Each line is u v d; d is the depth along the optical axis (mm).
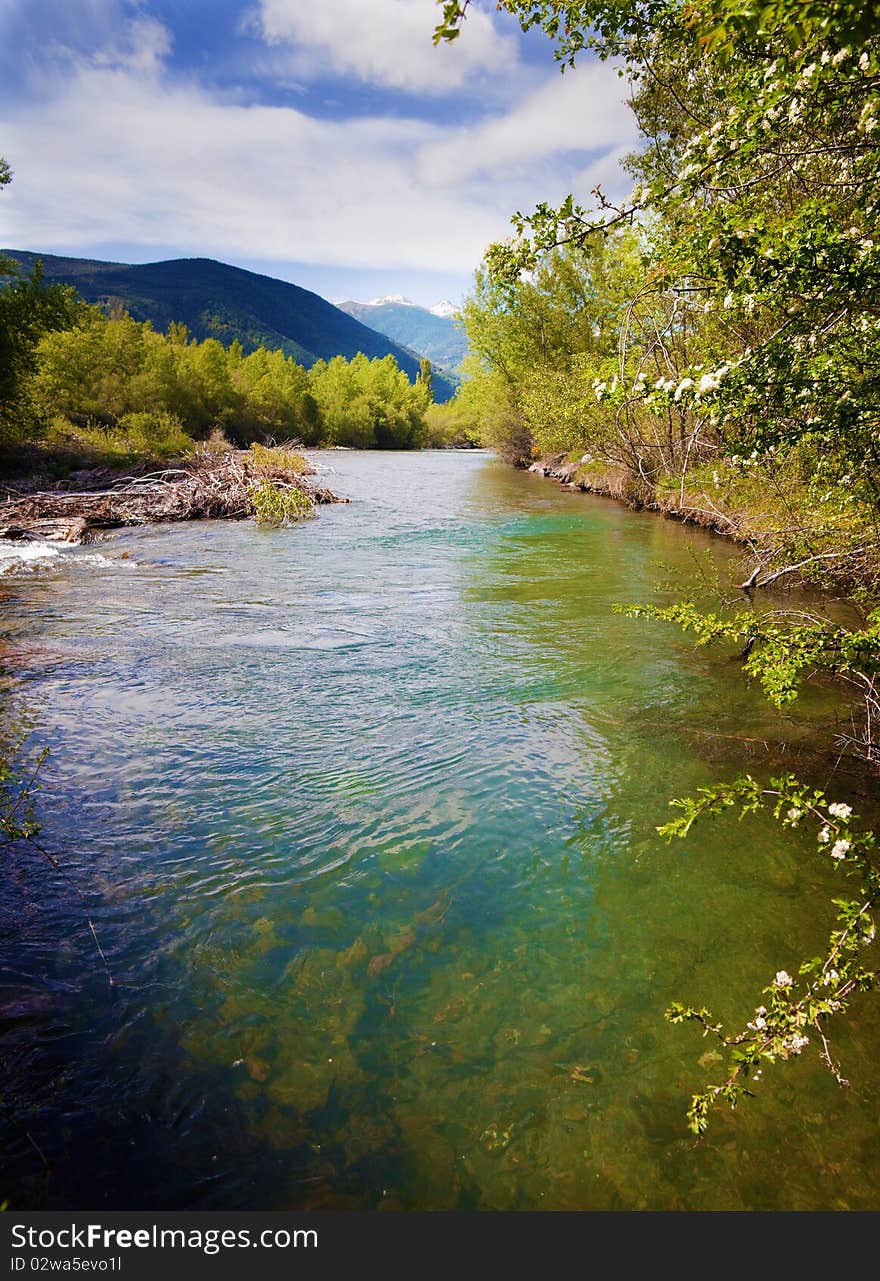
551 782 5207
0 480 20828
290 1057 2955
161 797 4938
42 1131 2576
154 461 24516
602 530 16609
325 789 5086
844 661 3609
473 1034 3098
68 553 13828
